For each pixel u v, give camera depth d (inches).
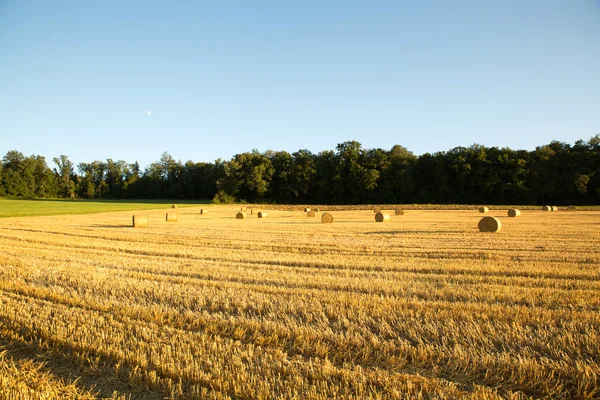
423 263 490.3
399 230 987.9
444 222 1302.9
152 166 5118.1
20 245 690.2
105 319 274.1
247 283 386.9
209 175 4635.8
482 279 395.9
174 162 5036.9
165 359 206.5
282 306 298.4
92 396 179.0
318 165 3838.6
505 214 1876.2
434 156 3624.5
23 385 185.0
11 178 4569.4
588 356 210.5
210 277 413.7
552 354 212.4
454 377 193.6
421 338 237.9
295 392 172.6
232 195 3725.4
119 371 202.1
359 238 797.9
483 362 200.1
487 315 274.4
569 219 1407.5
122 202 3757.4
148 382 188.4
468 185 3348.9
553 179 3078.2
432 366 204.1
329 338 235.3
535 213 1903.3
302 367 199.5
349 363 206.7
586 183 3006.9
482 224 940.6
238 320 266.4
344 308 293.7
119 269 456.8
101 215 1780.3
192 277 418.3
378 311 282.7
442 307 293.9
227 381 180.9
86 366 209.2
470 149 3425.2
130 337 238.4
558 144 3385.8
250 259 529.0
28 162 4940.9
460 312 278.5
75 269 451.2
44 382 191.0
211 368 196.7
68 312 285.9
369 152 3868.1
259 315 281.4
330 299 315.6
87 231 960.9
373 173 3472.0
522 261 500.4
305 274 426.6
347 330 250.2
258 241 746.2
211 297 323.9
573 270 432.1
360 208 2687.0
